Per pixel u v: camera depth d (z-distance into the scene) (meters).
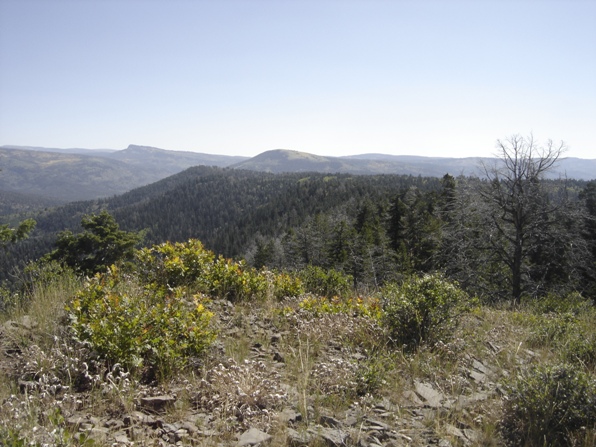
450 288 5.86
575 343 5.83
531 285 19.05
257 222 115.94
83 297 4.73
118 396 3.35
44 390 3.15
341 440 3.08
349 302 7.40
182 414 3.31
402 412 3.74
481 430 3.52
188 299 6.38
